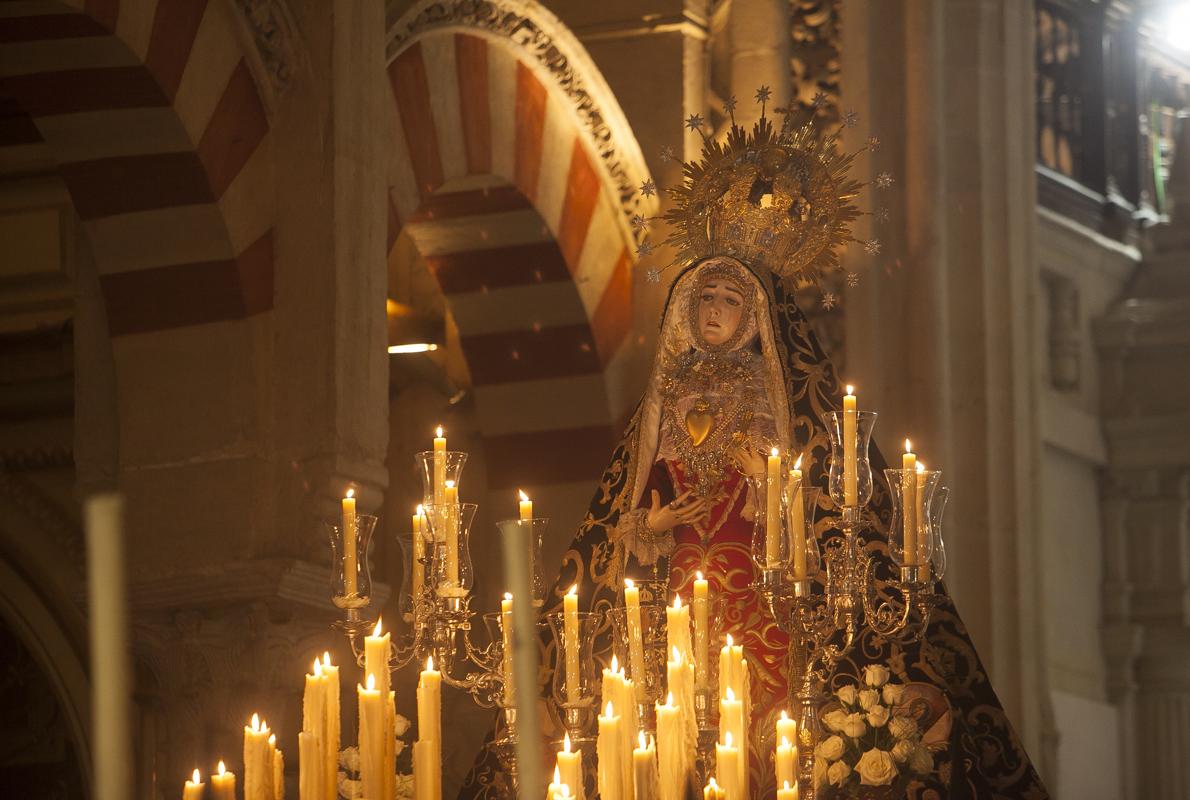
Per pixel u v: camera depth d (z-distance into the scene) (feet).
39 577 32.30
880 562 18.72
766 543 14.80
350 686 26.76
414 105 30.60
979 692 18.06
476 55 32.45
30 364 32.50
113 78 23.88
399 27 29.30
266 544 24.94
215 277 25.41
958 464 37.55
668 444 19.93
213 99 24.94
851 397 15.12
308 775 12.27
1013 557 37.55
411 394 39.11
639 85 36.42
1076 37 51.13
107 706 3.98
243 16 25.05
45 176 32.45
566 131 35.37
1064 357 48.85
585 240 35.91
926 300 36.55
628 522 19.45
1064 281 49.19
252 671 24.16
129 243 25.48
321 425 24.88
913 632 18.28
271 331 25.55
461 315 36.50
